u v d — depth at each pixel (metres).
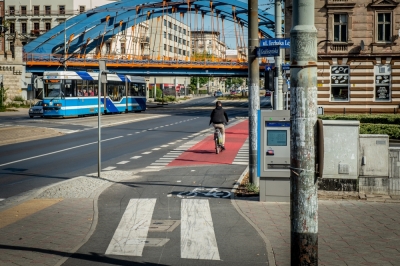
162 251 7.98
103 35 86.94
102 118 46.56
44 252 7.87
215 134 21.31
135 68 79.50
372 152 11.99
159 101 104.50
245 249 8.04
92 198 12.14
